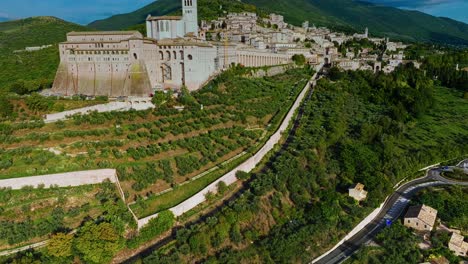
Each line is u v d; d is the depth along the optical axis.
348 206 115.56
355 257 97.88
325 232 103.44
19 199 97.31
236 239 97.38
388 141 150.25
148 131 129.88
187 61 170.00
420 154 148.75
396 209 120.31
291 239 98.00
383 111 192.00
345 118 172.62
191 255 91.44
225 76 185.88
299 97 192.00
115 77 156.12
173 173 114.12
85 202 100.25
